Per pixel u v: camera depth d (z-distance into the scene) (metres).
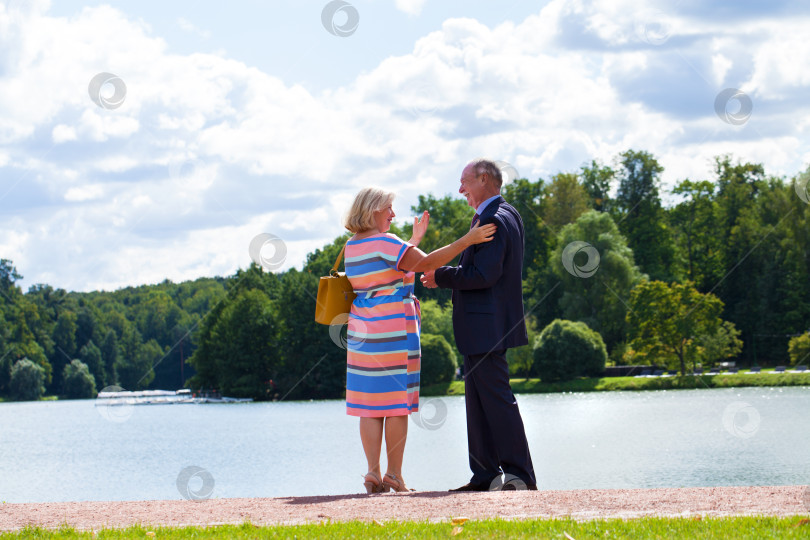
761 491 5.24
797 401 36.25
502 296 6.22
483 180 6.39
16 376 90.31
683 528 4.08
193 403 72.19
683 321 51.69
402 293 6.06
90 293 122.69
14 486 19.45
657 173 66.81
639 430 26.91
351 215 6.17
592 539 3.94
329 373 67.94
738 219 62.34
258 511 5.20
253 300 73.25
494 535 4.06
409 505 5.14
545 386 54.06
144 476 20.91
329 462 22.08
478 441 6.28
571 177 65.19
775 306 58.72
